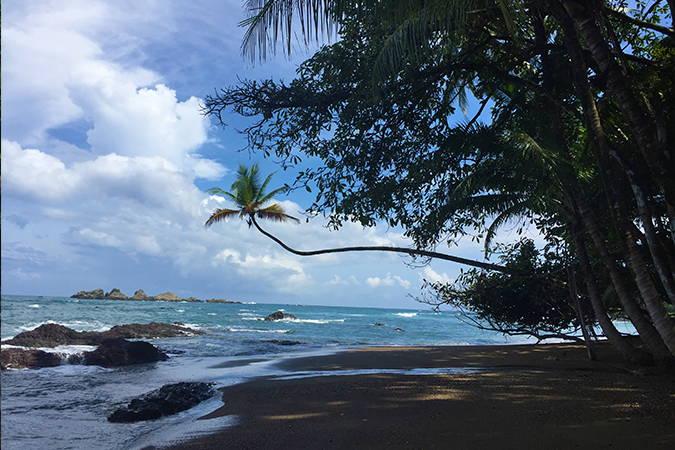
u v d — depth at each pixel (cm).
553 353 1334
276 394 761
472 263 1191
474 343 2519
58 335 1673
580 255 989
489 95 1110
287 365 1257
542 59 966
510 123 1110
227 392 824
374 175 1156
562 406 557
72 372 1172
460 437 457
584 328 1069
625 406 543
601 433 442
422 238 1216
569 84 954
